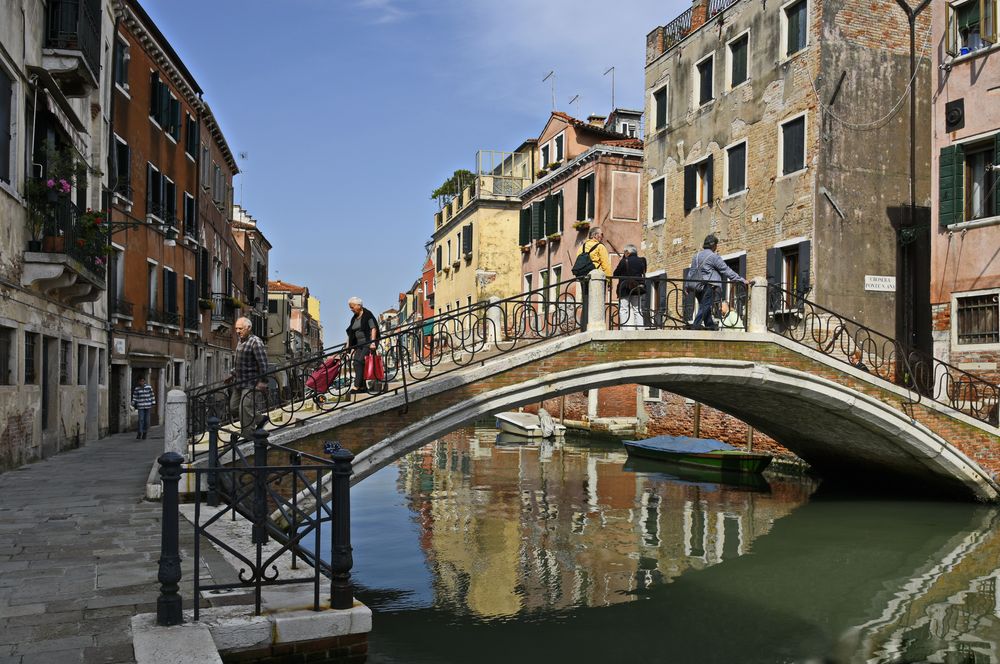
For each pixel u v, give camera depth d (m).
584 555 9.78
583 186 25.59
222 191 29.53
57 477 9.51
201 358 25.20
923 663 6.25
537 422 27.61
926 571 9.18
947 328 13.76
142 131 18.80
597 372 10.41
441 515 12.34
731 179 18.39
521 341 11.48
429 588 8.26
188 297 23.05
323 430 8.93
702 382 11.30
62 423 12.78
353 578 8.64
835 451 14.93
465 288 34.22
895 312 15.96
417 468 18.20
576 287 25.58
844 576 8.95
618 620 7.29
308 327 71.19
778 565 9.41
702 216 19.36
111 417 17.42
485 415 9.84
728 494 14.52
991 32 13.27
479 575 8.78
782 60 16.62
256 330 38.75
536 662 6.20
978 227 13.27
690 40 20.06
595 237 11.06
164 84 20.23
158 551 5.57
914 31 16.44
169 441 7.89
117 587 4.64
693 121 19.86
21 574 4.93
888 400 12.05
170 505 3.89
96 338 15.24
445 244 38.44
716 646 6.61
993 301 13.05
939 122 14.06
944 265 13.85
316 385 9.81
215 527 6.47
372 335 9.70
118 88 16.92
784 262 16.53
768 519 12.18
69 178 11.61
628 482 15.95
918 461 13.02
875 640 6.80
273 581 4.15
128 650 3.59
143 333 19.02
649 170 21.92
